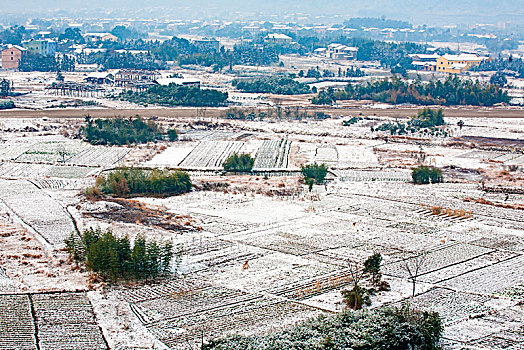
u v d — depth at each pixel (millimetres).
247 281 102375
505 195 154250
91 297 95438
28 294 94938
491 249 118938
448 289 100875
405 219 134875
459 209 142000
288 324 87312
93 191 146625
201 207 140750
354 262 110688
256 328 86375
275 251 115375
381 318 85375
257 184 158750
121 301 94750
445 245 120312
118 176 150125
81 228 123938
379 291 99375
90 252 102750
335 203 145000
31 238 117750
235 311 91938
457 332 86625
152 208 139125
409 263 111125
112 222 128250
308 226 129250
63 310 90500
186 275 104500
